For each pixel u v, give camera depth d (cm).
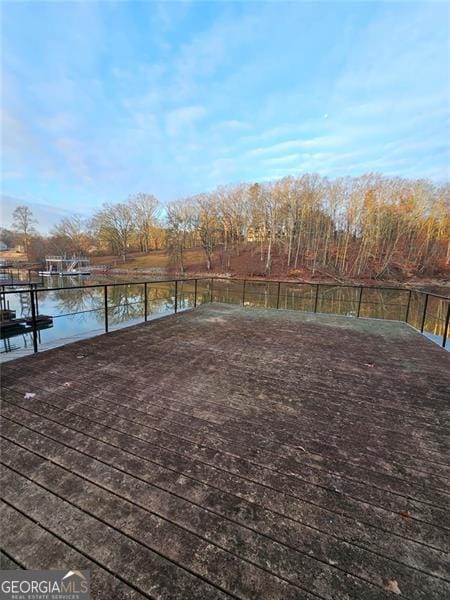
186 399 205
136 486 123
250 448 152
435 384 241
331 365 282
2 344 665
